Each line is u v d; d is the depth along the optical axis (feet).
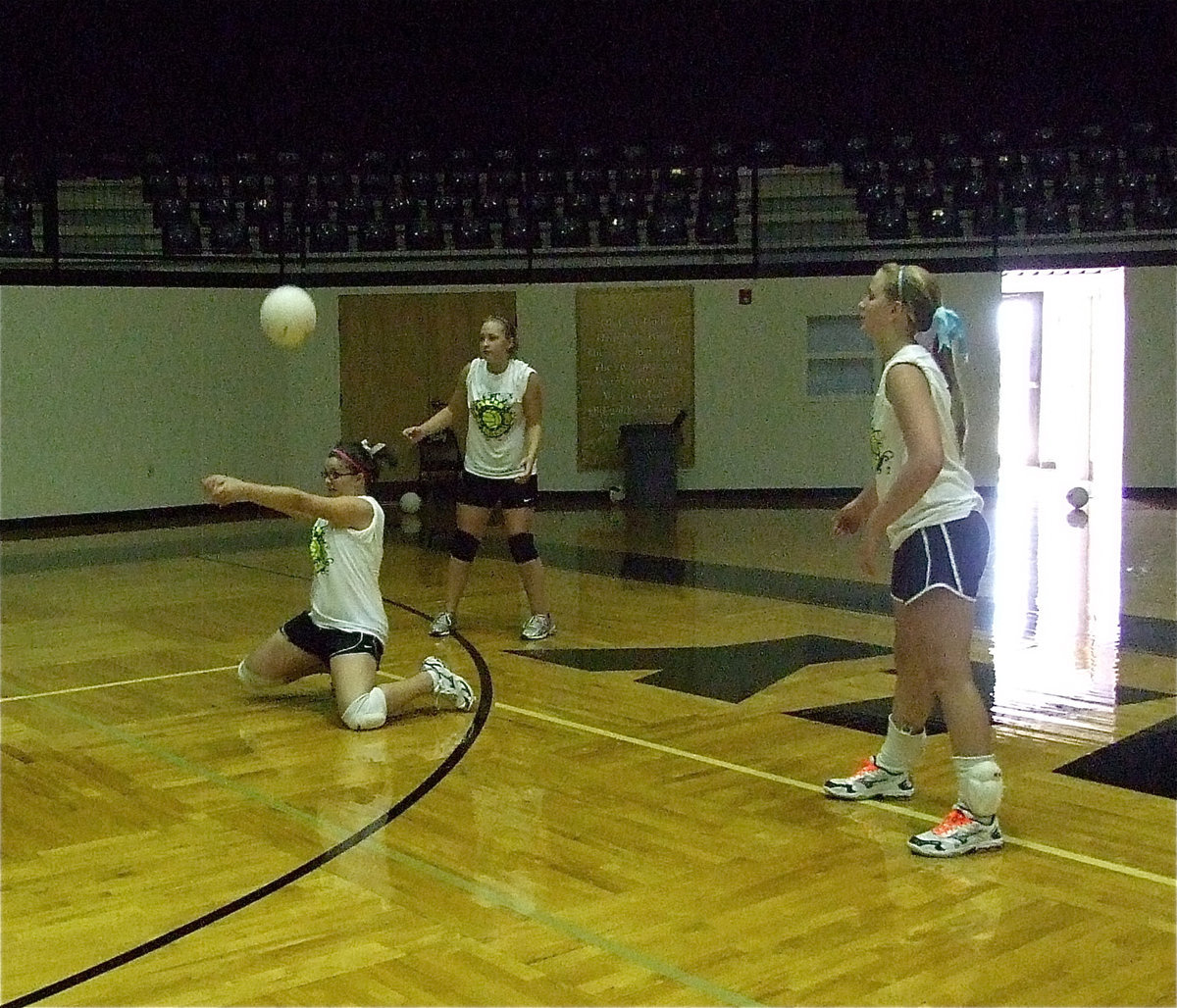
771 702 19.44
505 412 23.80
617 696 19.86
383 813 14.40
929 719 18.16
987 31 54.08
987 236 54.08
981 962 10.35
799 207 55.88
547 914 11.44
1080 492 46.37
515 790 15.20
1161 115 53.83
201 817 14.34
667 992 9.84
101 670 22.29
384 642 19.17
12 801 15.02
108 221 52.01
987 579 31.01
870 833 13.58
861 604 27.71
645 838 13.47
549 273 51.26
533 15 53.93
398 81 53.83
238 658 23.18
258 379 50.96
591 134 54.95
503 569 33.55
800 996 9.76
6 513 44.78
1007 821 13.96
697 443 53.31
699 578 31.60
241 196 53.57
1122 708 18.83
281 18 52.54
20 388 44.86
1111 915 11.32
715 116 55.16
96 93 50.85
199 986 10.02
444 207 54.60
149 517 48.19
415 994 9.84
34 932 11.14
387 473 51.88
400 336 52.06
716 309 52.75
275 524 46.09
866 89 55.06
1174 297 51.31
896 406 12.42
